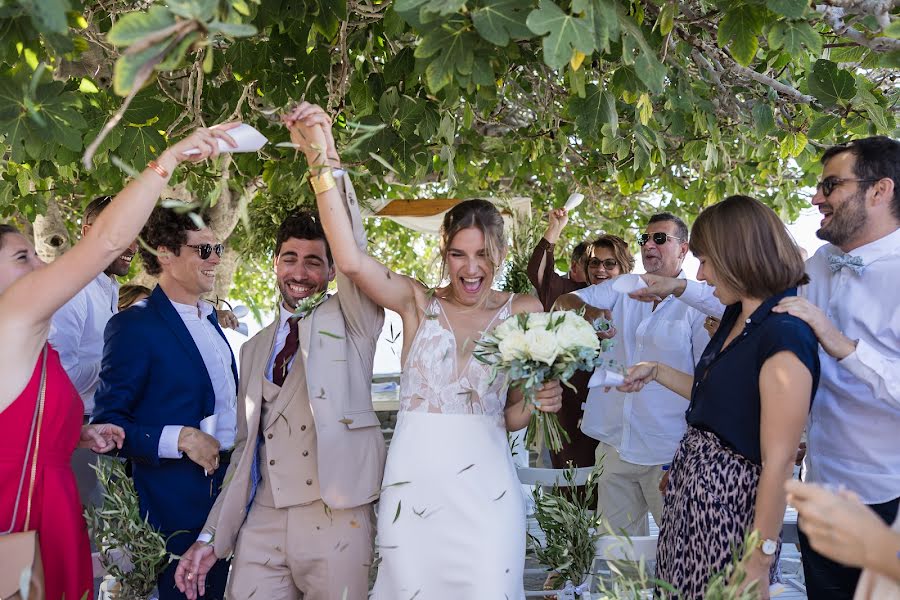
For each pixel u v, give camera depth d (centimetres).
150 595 266
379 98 345
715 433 221
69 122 241
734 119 401
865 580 163
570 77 243
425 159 333
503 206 431
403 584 246
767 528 203
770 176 716
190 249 302
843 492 144
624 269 502
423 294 269
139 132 310
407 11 206
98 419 276
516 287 397
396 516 236
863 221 254
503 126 592
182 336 294
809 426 267
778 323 212
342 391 258
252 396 271
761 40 381
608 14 206
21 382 212
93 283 386
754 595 183
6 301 205
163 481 282
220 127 212
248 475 267
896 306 249
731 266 220
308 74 347
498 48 244
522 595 254
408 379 262
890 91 404
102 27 364
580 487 405
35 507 222
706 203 607
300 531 258
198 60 333
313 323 263
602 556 299
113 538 264
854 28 292
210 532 264
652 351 405
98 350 385
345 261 253
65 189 548
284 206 625
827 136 367
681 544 225
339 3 290
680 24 325
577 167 571
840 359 222
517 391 270
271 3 288
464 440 252
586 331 237
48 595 224
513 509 252
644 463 401
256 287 1160
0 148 318
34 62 238
